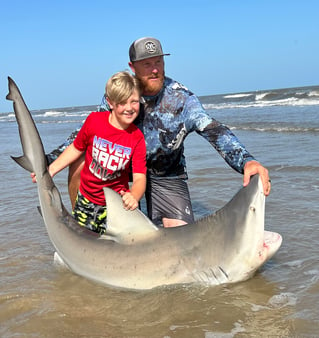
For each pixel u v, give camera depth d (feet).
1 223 18.10
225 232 10.66
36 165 12.68
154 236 11.38
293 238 14.42
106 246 11.85
